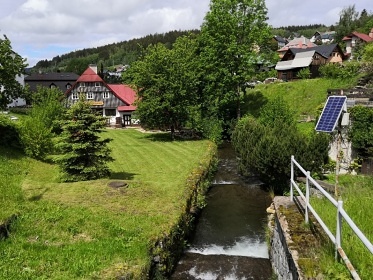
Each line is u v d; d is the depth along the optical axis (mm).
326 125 8680
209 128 32219
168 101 29703
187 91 30781
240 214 14953
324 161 15773
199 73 34094
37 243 8641
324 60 50500
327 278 4742
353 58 51312
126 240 9000
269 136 16938
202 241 12328
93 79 46938
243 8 35719
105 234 9297
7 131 20906
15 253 8102
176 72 29891
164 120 30953
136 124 45719
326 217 6551
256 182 19641
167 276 9555
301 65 49250
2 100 21156
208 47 35594
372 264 4719
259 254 11188
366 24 84875
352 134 16297
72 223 9703
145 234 9312
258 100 39469
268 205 15984
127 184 13398
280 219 7402
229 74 34250
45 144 19828
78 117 14570
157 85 29688
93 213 10422
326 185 10750
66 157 14258
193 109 31125
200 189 16031
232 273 10023
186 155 23156
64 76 68000
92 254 8188
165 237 9508
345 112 8727
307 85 38500
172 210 11203
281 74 52719
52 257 7988
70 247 8500
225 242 12211
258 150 16688
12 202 10906
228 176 21078
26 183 13703
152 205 11523
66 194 12094
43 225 9547
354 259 4898
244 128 21688
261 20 35719
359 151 16406
